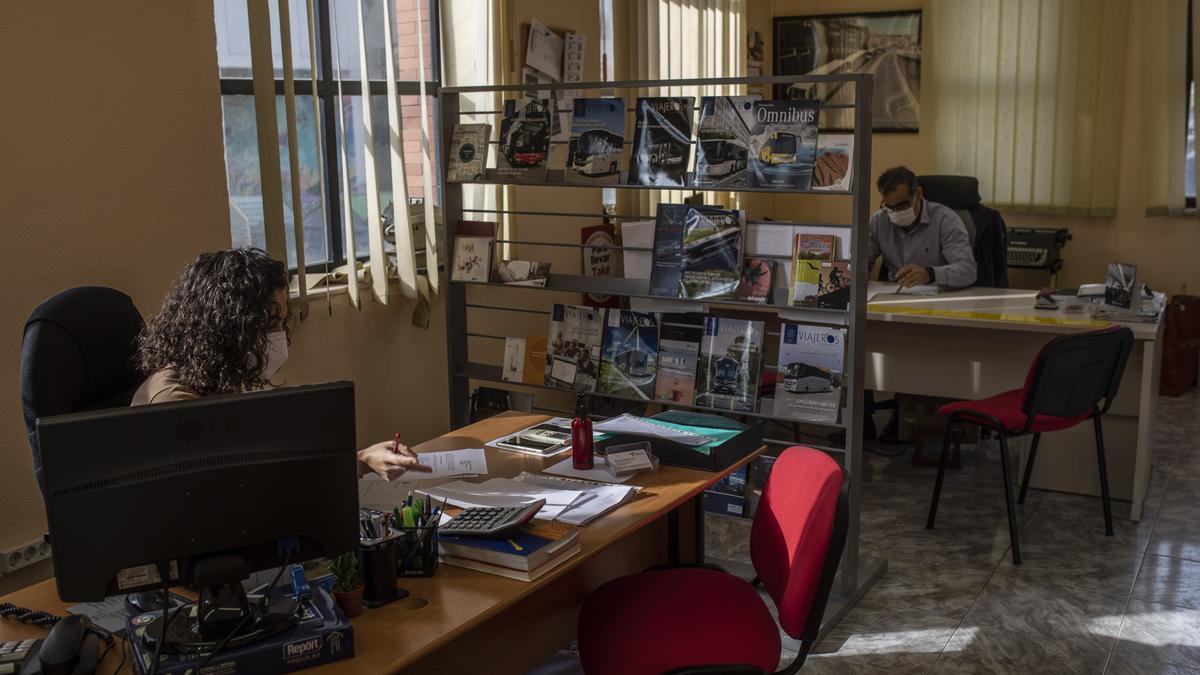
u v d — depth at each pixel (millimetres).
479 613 1808
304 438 1603
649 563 2805
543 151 3637
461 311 3973
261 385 2080
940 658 3045
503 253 4516
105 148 2760
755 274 3336
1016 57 6930
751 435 2793
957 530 4086
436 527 2000
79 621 1636
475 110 4285
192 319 1970
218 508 1550
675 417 2959
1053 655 3051
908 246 5273
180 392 1938
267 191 3211
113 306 2359
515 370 3854
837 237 3217
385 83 3945
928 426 4863
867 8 7426
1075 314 4320
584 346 3672
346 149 3822
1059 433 4469
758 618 2268
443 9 4195
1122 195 6848
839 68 7582
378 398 3941
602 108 3545
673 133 3398
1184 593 3457
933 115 7273
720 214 3354
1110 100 6719
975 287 5098
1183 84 6480
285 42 3205
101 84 2732
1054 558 3785
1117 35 6648
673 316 3510
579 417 2625
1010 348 4496
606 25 5199
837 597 3402
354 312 3777
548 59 4652
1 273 2527
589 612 2338
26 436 2617
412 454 2473
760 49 7602
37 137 2584
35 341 2170
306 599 1718
